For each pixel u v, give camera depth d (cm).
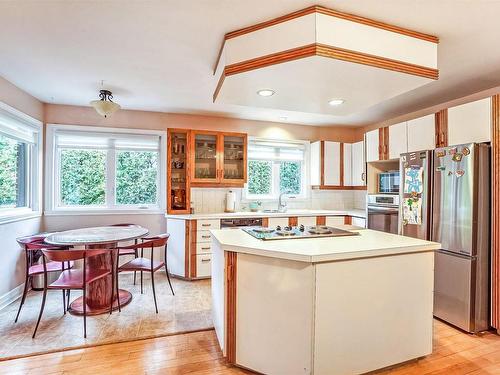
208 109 407
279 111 414
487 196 246
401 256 198
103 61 253
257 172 482
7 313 277
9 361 203
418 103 366
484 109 249
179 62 254
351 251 178
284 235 223
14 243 314
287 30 178
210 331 248
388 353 194
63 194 397
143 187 427
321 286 174
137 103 379
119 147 412
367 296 187
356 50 179
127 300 307
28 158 358
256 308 189
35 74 282
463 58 239
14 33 207
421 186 285
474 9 173
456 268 252
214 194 446
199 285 364
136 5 174
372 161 390
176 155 415
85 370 194
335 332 179
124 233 301
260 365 188
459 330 250
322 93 240
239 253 194
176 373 193
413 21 186
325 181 475
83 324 256
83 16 186
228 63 202
